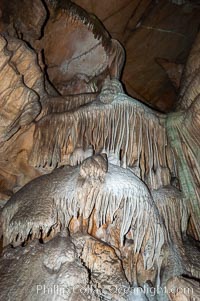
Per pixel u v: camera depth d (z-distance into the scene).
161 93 6.60
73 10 5.18
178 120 4.43
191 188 4.45
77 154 4.30
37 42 5.14
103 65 5.57
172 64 6.33
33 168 4.76
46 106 4.70
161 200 4.12
